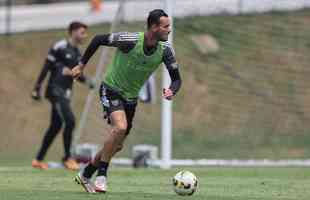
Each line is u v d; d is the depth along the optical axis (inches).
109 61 2469.2
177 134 2987.2
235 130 2938.0
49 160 2721.5
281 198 1229.1
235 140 2859.3
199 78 3329.2
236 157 2684.5
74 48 1892.2
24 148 3184.1
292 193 1323.8
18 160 2689.5
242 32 3474.4
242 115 3011.8
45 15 4298.7
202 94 3243.1
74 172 1780.3
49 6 4717.0
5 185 1376.7
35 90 1919.3
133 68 1149.1
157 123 2864.2
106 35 1151.0
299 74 3137.3
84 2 4805.6
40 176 1624.0
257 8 3567.9
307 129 2837.1
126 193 1229.1
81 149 2252.7
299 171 1990.7
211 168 2160.4
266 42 3361.2
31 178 1558.8
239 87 3186.5
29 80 3631.9
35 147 3196.4
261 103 3034.0
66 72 1875.0
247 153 2719.0
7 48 3853.3
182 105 3211.1
